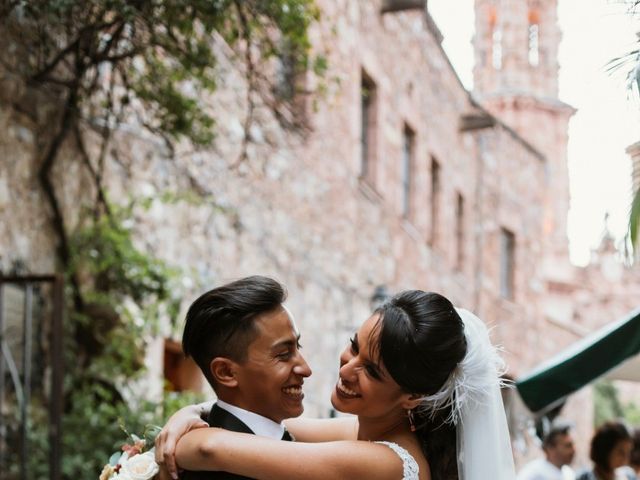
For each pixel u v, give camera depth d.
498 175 17.47
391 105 12.48
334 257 10.48
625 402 31.61
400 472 2.15
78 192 6.35
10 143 5.67
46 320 6.00
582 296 27.53
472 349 2.30
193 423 2.20
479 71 26.75
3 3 4.84
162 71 5.66
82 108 6.32
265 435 2.17
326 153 10.34
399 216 12.66
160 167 7.32
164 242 7.29
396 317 2.19
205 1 4.68
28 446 5.48
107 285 6.36
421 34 13.55
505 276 18.03
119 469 2.28
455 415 2.34
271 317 2.15
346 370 2.23
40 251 5.98
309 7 5.68
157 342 7.02
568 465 6.45
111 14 5.52
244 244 8.52
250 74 5.90
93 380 6.14
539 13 27.14
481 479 2.30
